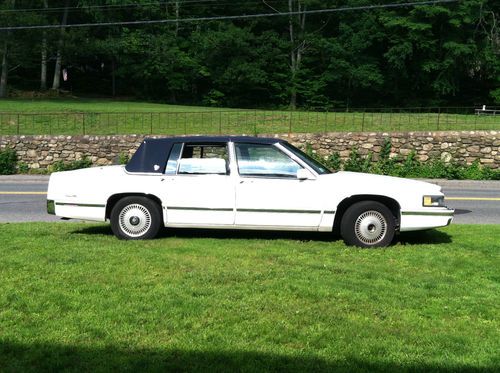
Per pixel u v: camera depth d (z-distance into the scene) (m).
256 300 4.84
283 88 54.34
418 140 22.78
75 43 51.44
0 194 15.60
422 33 48.66
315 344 3.95
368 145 22.92
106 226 9.08
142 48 53.47
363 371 3.55
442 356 3.80
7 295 4.87
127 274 5.62
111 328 4.17
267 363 3.63
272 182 7.68
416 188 7.66
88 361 3.65
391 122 27.16
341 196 7.57
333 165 22.70
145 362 3.63
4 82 50.25
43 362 3.62
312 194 7.62
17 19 46.31
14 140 23.39
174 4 55.28
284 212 7.65
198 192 7.75
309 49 53.28
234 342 3.96
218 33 51.53
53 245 7.04
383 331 4.21
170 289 5.11
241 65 51.31
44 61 53.81
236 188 7.70
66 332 4.10
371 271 5.94
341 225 7.57
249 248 7.05
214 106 54.69
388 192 7.57
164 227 8.29
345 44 51.59
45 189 17.23
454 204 14.10
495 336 4.16
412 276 5.80
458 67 50.88
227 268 5.92
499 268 6.17
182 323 4.29
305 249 7.11
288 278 5.54
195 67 53.88
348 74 51.88
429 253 6.97
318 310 4.63
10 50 48.69
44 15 50.56
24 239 7.46
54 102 42.88
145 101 55.31
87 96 56.81
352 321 4.41
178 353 3.77
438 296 5.11
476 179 21.72
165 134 24.97
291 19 53.06
